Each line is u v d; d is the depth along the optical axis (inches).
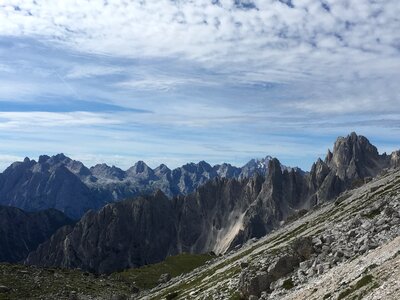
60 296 5477.4
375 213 3533.5
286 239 5438.0
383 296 1544.0
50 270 6875.0
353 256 2513.5
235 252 6830.7
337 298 1863.9
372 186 6378.0
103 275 7534.5
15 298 5162.4
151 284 7342.5
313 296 2140.7
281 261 3046.3
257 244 6284.5
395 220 2859.3
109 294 5969.5
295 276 2829.7
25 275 6176.2
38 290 5615.2
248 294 3002.0
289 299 2379.4
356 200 5718.5
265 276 3009.4
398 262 1776.6
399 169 6875.0
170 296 4837.6
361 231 2935.5
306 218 6830.7
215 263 6412.4
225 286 3720.5
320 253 3019.2
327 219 5324.8
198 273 6013.8
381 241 2536.9
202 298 3750.0
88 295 5728.3
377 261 1975.9
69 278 6565.0
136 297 5999.0
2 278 5841.5
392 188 5078.7
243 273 3184.1
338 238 3078.2
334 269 2439.7
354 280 1931.6
